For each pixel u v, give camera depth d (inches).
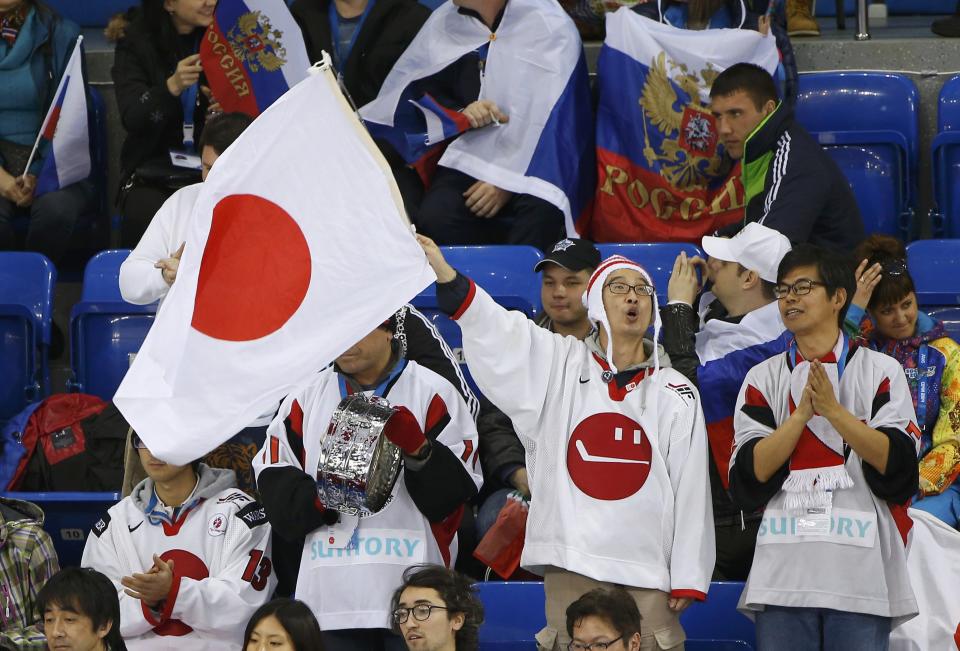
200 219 507.5
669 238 865.5
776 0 916.0
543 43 872.9
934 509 666.8
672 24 900.6
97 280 855.1
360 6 937.5
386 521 588.1
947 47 998.4
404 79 896.9
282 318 505.7
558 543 538.9
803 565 540.1
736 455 553.6
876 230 910.4
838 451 542.9
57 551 704.4
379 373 613.9
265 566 621.9
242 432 684.7
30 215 927.7
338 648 582.9
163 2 927.7
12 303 852.0
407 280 518.6
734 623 621.6
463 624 542.3
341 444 564.7
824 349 553.0
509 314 550.0
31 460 745.0
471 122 859.4
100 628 575.8
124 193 914.1
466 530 660.1
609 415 550.6
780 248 666.8
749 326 662.5
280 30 874.1
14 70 946.1
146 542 630.5
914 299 690.8
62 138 901.8
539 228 869.8
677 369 653.9
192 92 913.5
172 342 497.4
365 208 519.5
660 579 536.1
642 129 869.8
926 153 978.7
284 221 512.4
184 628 606.5
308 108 520.4
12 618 642.2
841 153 916.6
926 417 684.7
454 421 608.7
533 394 554.6
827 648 546.6
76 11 1226.0
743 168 788.0
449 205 873.5
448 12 893.2
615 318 557.0
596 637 508.7
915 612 538.6
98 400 772.0
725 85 784.3
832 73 947.3
